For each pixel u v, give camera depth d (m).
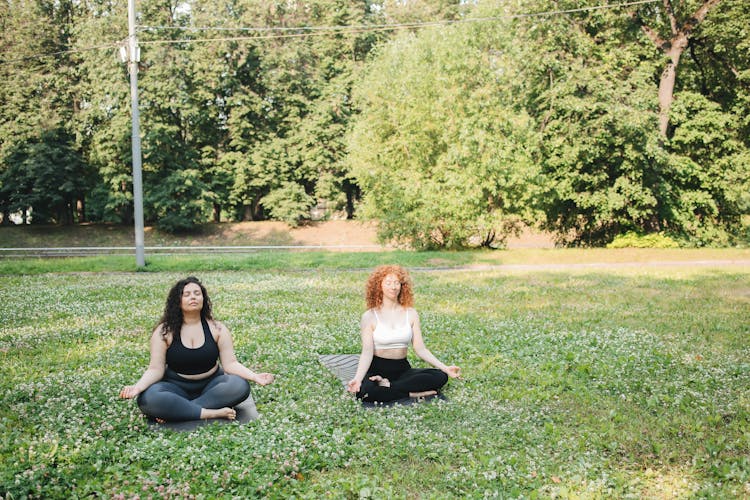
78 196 47.47
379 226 30.39
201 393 6.51
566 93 27.89
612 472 5.15
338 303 14.12
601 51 29.03
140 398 6.15
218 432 5.78
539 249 28.14
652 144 27.09
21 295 15.34
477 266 22.73
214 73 44.06
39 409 6.52
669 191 29.55
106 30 42.03
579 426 6.29
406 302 7.31
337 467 5.23
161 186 45.09
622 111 26.47
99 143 43.66
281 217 47.09
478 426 6.20
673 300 14.58
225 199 48.66
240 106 45.81
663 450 5.62
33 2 45.03
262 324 11.55
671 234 31.97
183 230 47.62
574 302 14.30
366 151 31.47
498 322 11.65
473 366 8.52
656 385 7.64
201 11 44.34
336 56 49.50
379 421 6.24
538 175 27.50
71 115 44.59
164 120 44.38
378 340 7.14
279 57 45.31
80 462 5.06
